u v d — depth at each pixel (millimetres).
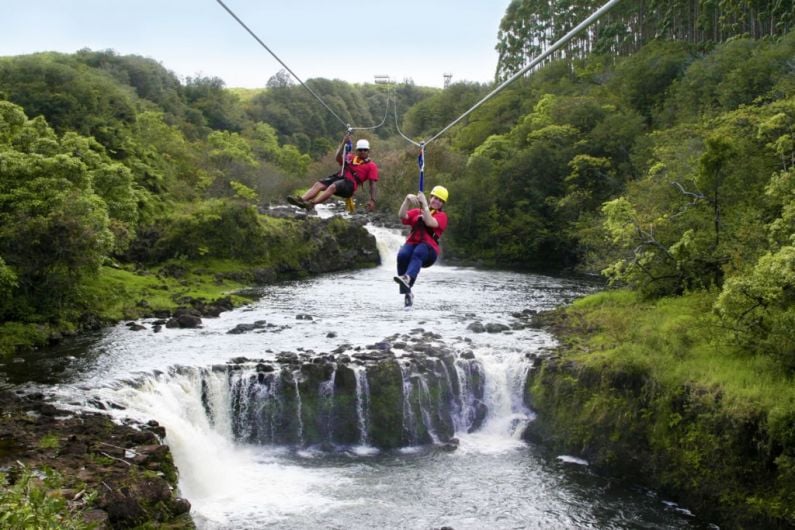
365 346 34406
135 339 36625
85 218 38500
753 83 63688
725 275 34125
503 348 34344
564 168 77188
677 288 39188
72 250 37750
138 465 21422
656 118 81062
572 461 28688
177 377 29859
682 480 25344
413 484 26109
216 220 61594
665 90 86562
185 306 45062
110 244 40125
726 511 23766
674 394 26594
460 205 79000
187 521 20516
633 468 27047
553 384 30938
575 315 41062
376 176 14438
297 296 52375
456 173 85625
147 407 27109
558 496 25516
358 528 22484
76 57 136875
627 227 39562
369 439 30391
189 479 25078
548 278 63781
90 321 39406
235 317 43500
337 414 30438
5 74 72125
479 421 32156
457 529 22703
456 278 63812
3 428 23219
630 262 40312
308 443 30156
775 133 39719
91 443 22578
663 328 31984
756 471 23719
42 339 35125
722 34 90188
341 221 73000
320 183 14211
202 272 58031
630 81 90562
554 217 76562
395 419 30641
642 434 27312
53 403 26109
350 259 71062
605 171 76312
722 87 67750
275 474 27000
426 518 23328
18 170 38500
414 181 85500
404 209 13945
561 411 30266
